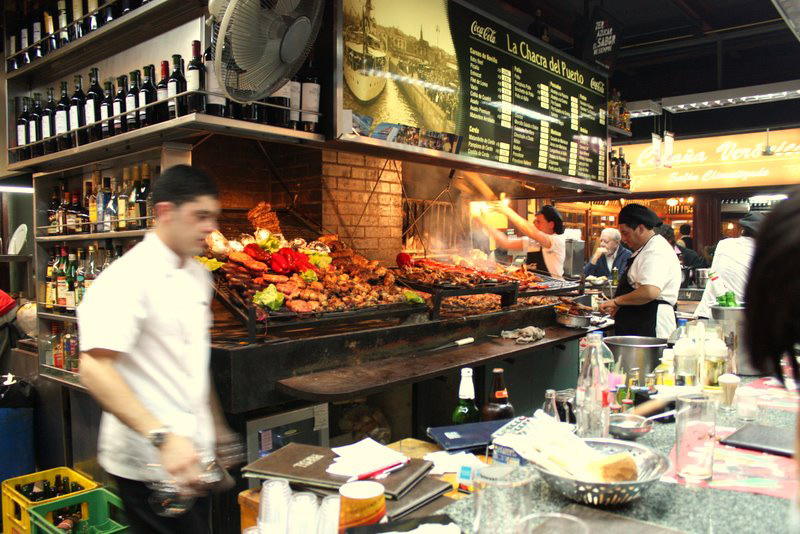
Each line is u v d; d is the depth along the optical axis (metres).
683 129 9.39
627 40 8.01
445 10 3.80
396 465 1.72
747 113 8.91
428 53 3.68
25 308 4.21
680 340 2.62
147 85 2.84
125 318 1.82
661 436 2.00
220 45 2.24
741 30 7.32
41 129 3.62
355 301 3.09
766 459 1.75
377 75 3.33
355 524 1.37
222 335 2.80
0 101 4.02
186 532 2.01
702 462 1.60
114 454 2.01
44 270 3.73
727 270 4.01
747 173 9.09
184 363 2.02
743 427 2.02
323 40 3.01
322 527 1.37
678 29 7.59
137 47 3.08
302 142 3.04
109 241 3.33
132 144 2.91
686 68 9.06
